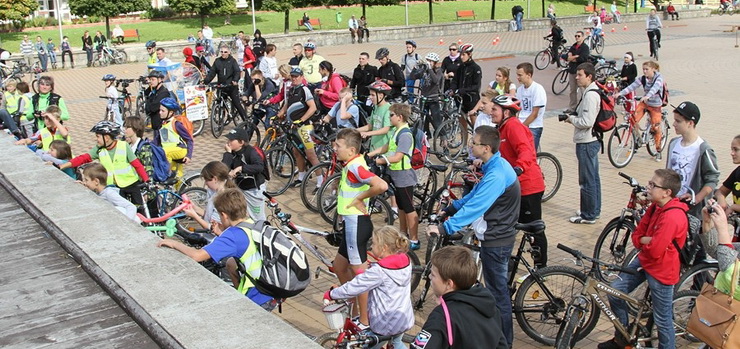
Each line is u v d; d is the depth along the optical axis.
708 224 5.84
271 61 16.92
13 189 6.38
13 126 11.79
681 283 6.06
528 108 9.89
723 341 4.88
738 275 4.89
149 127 15.41
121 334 3.71
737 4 62.84
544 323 6.13
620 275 5.99
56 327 3.82
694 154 6.84
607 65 19.83
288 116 11.01
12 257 4.87
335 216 8.77
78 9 38.72
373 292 5.00
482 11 54.47
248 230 4.93
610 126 8.86
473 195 5.63
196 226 7.87
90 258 4.49
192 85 15.02
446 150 12.91
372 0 52.44
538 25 47.84
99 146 8.09
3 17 39.03
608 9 60.69
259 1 51.31
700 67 25.45
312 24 46.28
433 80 13.12
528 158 7.16
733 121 15.56
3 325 3.86
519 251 6.28
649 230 5.59
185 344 3.31
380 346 5.00
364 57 13.51
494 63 27.62
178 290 3.94
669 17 53.75
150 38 40.62
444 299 3.70
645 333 5.88
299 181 11.12
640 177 11.46
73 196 5.94
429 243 7.08
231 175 7.76
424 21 49.25
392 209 8.80
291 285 4.96
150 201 8.41
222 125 14.83
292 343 3.31
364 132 8.76
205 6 42.75
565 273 6.01
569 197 10.52
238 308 3.70
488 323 3.67
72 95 22.03
